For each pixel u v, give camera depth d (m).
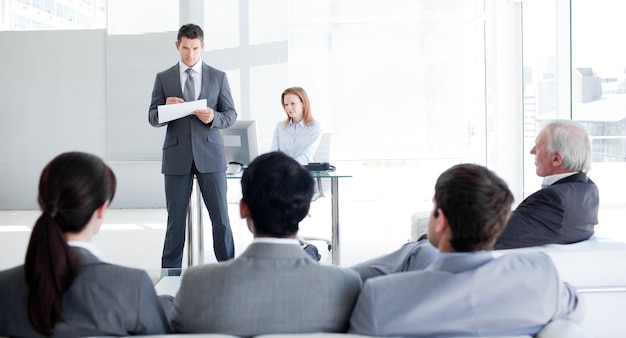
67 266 1.50
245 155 5.61
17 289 1.56
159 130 9.31
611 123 5.13
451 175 1.65
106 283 1.55
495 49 7.47
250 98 9.35
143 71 9.27
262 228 1.64
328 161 6.38
